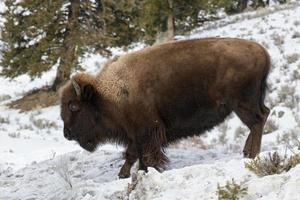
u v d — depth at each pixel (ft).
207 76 82.43
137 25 276.21
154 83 83.66
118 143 89.15
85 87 86.48
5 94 300.61
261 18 313.53
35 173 99.55
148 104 83.87
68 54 257.75
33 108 253.03
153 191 60.03
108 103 86.48
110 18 263.29
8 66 271.69
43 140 174.91
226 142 142.10
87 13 266.77
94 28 266.57
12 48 267.59
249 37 262.26
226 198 51.62
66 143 170.71
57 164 98.02
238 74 81.46
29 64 263.49
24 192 86.33
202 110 83.76
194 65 82.64
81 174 94.48
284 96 166.61
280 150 70.03
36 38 270.05
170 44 85.20
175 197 56.03
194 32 339.98
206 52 82.79
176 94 83.30
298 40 226.99
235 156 91.76
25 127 210.38
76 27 258.37
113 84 86.22
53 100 258.16
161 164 83.51
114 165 98.37
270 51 219.82
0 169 122.93
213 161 90.12
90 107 87.56
